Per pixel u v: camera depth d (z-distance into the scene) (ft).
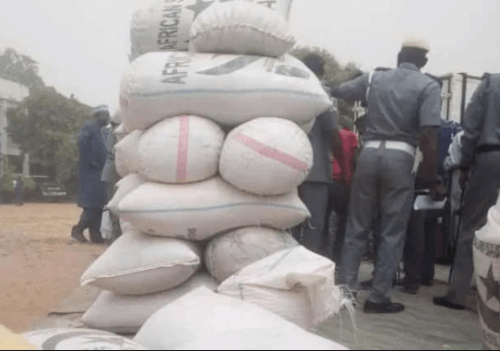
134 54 13.69
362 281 16.56
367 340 10.48
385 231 12.96
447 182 18.47
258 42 11.74
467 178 14.34
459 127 18.75
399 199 12.86
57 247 29.19
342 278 13.32
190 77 11.38
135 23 13.38
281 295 9.62
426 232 16.62
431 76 13.57
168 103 11.48
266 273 9.75
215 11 11.76
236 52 11.98
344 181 16.55
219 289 9.87
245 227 11.68
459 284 13.35
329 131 14.53
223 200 11.37
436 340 10.63
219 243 11.64
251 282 9.62
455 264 13.53
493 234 10.36
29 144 99.76
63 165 98.12
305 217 11.93
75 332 8.93
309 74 12.04
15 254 26.73
